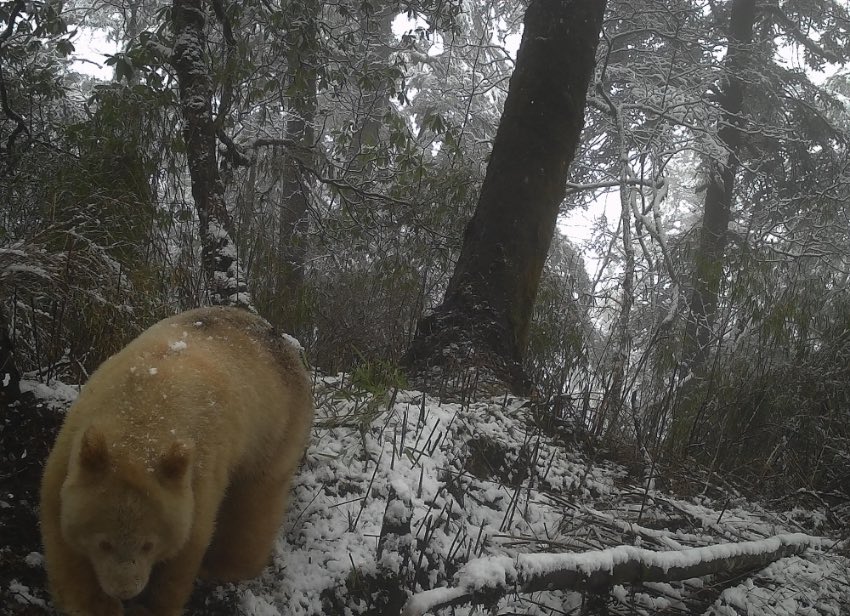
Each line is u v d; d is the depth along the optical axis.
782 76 13.08
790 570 3.33
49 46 7.45
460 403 4.09
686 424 4.94
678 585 3.11
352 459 3.10
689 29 11.06
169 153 5.32
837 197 10.27
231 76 5.40
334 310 5.59
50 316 3.41
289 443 2.52
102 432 1.82
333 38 6.61
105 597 1.93
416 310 5.68
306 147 6.21
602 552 2.76
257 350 2.49
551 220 5.34
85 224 3.91
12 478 2.54
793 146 12.40
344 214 6.52
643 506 3.56
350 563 2.67
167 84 5.50
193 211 5.49
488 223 5.22
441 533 2.92
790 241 9.85
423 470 3.13
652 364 6.17
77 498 1.79
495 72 11.80
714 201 11.54
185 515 1.87
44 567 2.32
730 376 5.42
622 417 4.97
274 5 6.10
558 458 3.96
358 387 3.48
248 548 2.38
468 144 10.65
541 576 2.57
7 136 5.46
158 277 4.02
